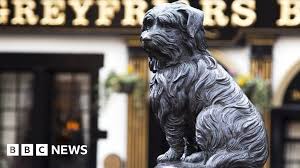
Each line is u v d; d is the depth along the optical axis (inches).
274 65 597.9
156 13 152.9
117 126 597.3
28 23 604.4
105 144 598.5
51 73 608.7
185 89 152.3
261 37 592.1
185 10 152.5
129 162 597.6
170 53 152.7
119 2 601.0
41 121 603.5
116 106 596.4
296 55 597.3
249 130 149.0
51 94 607.5
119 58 601.6
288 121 595.5
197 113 152.5
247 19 594.6
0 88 610.5
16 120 609.3
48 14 605.0
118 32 599.2
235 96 150.7
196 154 151.2
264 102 563.8
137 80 578.2
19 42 606.2
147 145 596.7
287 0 595.8
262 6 593.9
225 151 148.9
